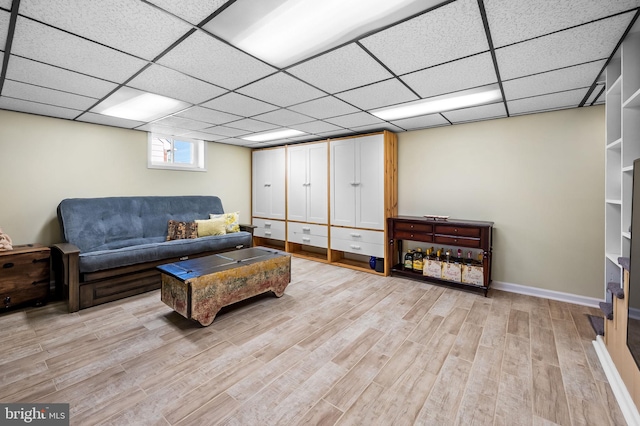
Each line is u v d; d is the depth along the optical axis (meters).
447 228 3.23
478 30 1.48
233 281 2.52
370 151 3.81
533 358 1.91
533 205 3.07
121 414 1.41
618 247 1.95
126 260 2.88
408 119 3.26
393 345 2.07
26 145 2.98
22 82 2.14
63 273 2.74
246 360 1.88
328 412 1.44
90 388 1.59
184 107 2.79
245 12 1.32
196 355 1.93
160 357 1.90
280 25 1.44
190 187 4.43
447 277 3.27
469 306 2.78
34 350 1.97
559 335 2.21
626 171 1.67
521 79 2.12
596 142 2.75
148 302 2.84
